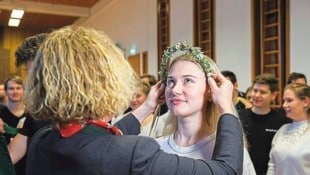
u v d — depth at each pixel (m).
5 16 10.43
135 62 7.82
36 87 0.86
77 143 0.83
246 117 2.75
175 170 0.84
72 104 0.82
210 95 1.13
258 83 2.73
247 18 4.56
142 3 7.38
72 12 10.02
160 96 1.26
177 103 1.11
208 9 5.36
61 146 0.84
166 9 6.51
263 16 4.40
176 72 1.12
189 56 1.13
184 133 1.18
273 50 4.34
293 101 2.31
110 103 0.85
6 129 1.82
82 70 0.84
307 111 2.29
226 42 4.97
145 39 7.30
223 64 5.04
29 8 9.25
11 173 1.39
